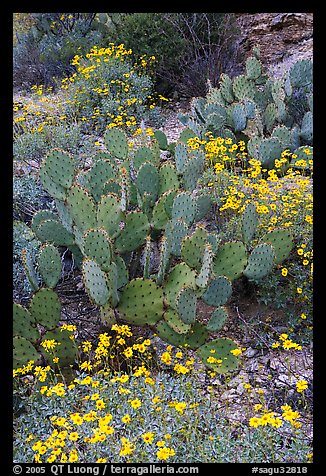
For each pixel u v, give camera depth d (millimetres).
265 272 3660
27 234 4473
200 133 6074
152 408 2936
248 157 5957
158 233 4293
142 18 8914
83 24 10680
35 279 3371
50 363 3346
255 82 6926
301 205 4492
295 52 9133
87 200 3617
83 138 6852
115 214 3512
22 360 3264
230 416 3051
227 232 4402
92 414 2652
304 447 2662
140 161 4453
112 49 8484
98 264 3236
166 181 4188
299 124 6645
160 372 3426
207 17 8820
